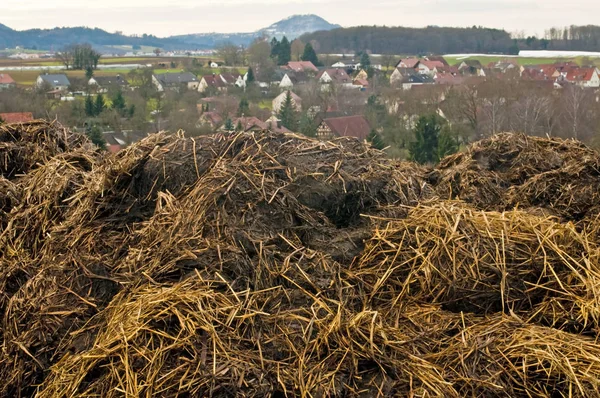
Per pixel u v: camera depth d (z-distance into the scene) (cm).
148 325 278
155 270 314
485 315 306
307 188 374
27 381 296
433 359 275
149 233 342
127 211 374
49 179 429
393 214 376
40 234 387
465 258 323
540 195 430
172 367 262
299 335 281
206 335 272
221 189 346
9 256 374
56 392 270
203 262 311
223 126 2675
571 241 339
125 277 321
